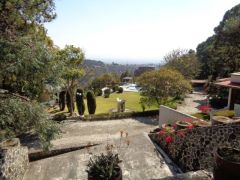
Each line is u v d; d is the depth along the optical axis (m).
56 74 6.36
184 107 20.81
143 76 17.98
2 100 5.52
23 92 7.34
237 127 7.10
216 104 21.19
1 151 6.88
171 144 8.95
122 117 16.80
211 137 7.47
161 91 17.28
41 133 6.11
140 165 8.21
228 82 15.05
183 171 7.99
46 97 7.49
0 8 7.02
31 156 9.93
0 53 5.17
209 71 39.88
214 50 33.16
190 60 35.72
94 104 17.75
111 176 5.89
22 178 8.08
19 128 5.98
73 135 12.80
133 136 10.97
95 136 12.62
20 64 5.38
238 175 3.49
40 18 9.25
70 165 8.79
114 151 9.36
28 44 5.87
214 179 3.85
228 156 3.73
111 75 47.53
